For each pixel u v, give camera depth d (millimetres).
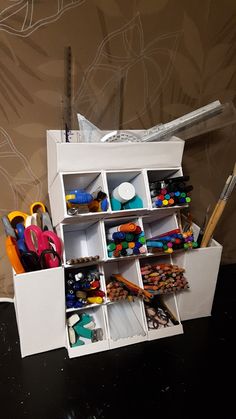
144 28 788
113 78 792
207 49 863
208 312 833
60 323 688
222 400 560
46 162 784
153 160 709
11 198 781
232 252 1050
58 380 612
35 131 758
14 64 709
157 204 688
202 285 804
